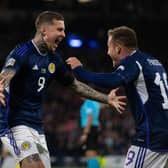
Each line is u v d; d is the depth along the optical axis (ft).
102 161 96.89
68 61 38.73
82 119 74.38
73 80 41.29
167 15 147.74
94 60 148.97
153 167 36.91
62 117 132.77
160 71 37.93
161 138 36.63
